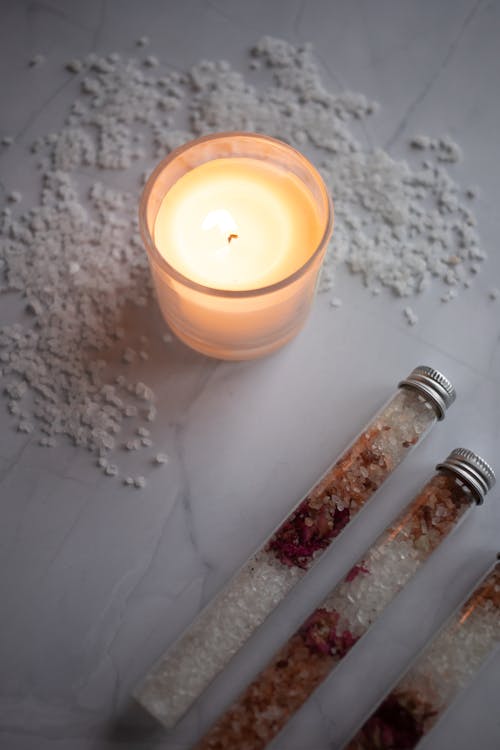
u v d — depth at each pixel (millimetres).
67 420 452
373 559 429
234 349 444
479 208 480
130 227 474
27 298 463
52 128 483
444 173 481
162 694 416
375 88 492
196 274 426
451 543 445
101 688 428
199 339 442
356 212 478
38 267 465
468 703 427
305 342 466
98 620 434
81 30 495
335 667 423
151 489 448
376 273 471
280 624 437
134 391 457
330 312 469
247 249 432
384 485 452
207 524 446
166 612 436
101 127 483
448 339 466
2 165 478
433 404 439
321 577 441
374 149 483
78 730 424
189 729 425
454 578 441
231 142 431
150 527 445
